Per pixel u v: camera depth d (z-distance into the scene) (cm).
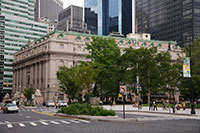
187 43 15338
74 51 11662
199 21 15325
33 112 4978
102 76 7931
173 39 16350
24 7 19000
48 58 11381
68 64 11444
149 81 7731
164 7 17250
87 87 4384
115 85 8169
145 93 8356
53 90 11094
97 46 8138
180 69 8206
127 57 7794
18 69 14938
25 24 18725
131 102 9175
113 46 8206
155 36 17800
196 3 15412
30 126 2450
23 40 18525
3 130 2180
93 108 3462
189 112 4262
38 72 12450
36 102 10444
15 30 18200
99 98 8112
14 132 2042
